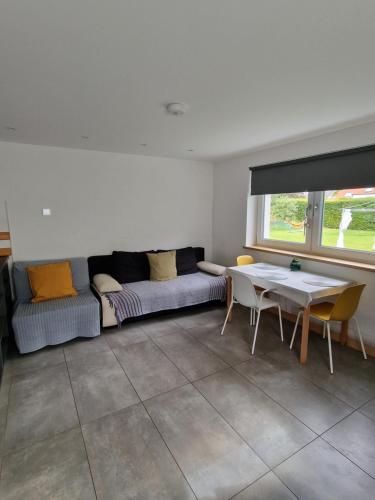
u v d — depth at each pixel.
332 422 1.80
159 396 2.05
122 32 1.25
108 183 3.74
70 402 1.98
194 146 3.42
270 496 1.34
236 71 1.61
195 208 4.54
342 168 2.77
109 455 1.56
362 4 1.07
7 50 1.38
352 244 2.91
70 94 1.91
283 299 3.51
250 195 3.96
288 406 1.95
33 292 3.00
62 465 1.50
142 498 1.33
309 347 2.78
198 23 1.19
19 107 2.13
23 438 1.67
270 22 1.18
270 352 2.68
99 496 1.34
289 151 3.29
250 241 4.08
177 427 1.76
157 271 3.80
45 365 2.45
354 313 2.52
